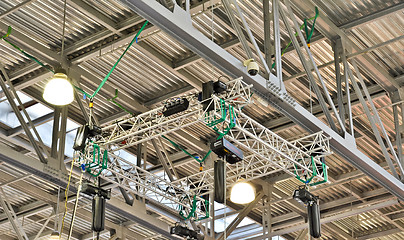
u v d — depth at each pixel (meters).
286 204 19.70
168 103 12.23
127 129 13.68
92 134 12.74
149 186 15.11
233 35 14.12
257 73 11.39
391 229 21.25
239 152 11.63
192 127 16.61
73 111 15.99
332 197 20.08
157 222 15.66
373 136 17.14
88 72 14.72
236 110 12.09
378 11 13.48
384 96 15.60
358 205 19.88
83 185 13.18
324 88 12.81
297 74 15.03
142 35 13.73
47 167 13.46
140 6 9.48
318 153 13.31
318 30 13.85
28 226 20.16
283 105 11.90
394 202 18.27
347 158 13.58
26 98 15.77
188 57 14.48
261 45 14.38
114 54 14.45
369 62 14.75
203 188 16.27
